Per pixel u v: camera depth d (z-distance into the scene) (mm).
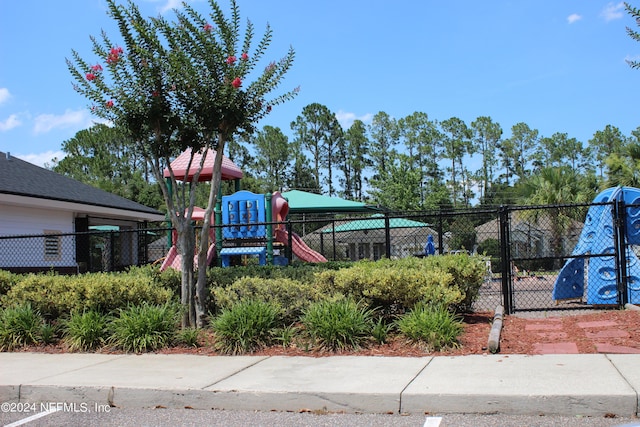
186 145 8758
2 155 19688
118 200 21031
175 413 5430
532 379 5363
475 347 6957
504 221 9609
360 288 8266
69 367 7035
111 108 8266
